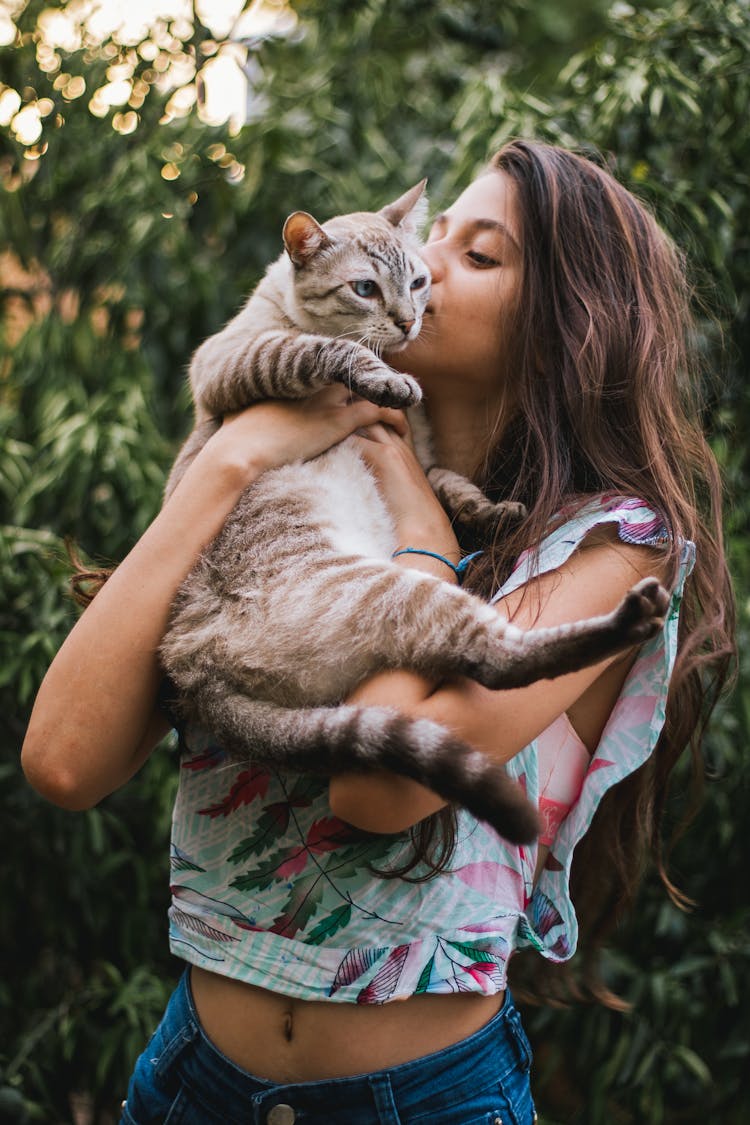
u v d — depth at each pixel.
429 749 1.36
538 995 2.43
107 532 3.32
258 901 1.53
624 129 3.07
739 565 3.04
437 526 1.87
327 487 1.91
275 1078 1.49
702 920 3.26
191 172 3.47
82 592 2.00
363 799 1.41
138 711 1.63
